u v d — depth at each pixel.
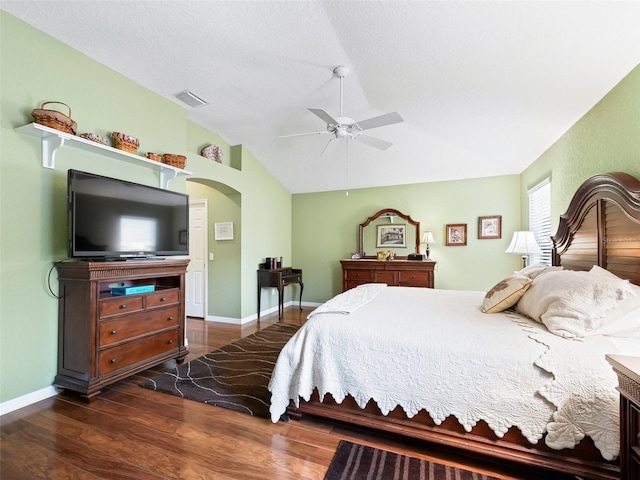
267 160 5.10
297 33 2.28
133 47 2.49
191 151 3.94
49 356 2.32
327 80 2.89
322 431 1.91
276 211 5.74
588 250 2.48
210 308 4.95
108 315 2.34
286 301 6.11
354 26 2.17
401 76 2.69
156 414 2.09
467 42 2.19
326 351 1.93
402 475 1.53
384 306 2.39
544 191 3.94
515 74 2.46
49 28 2.28
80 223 2.26
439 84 2.76
